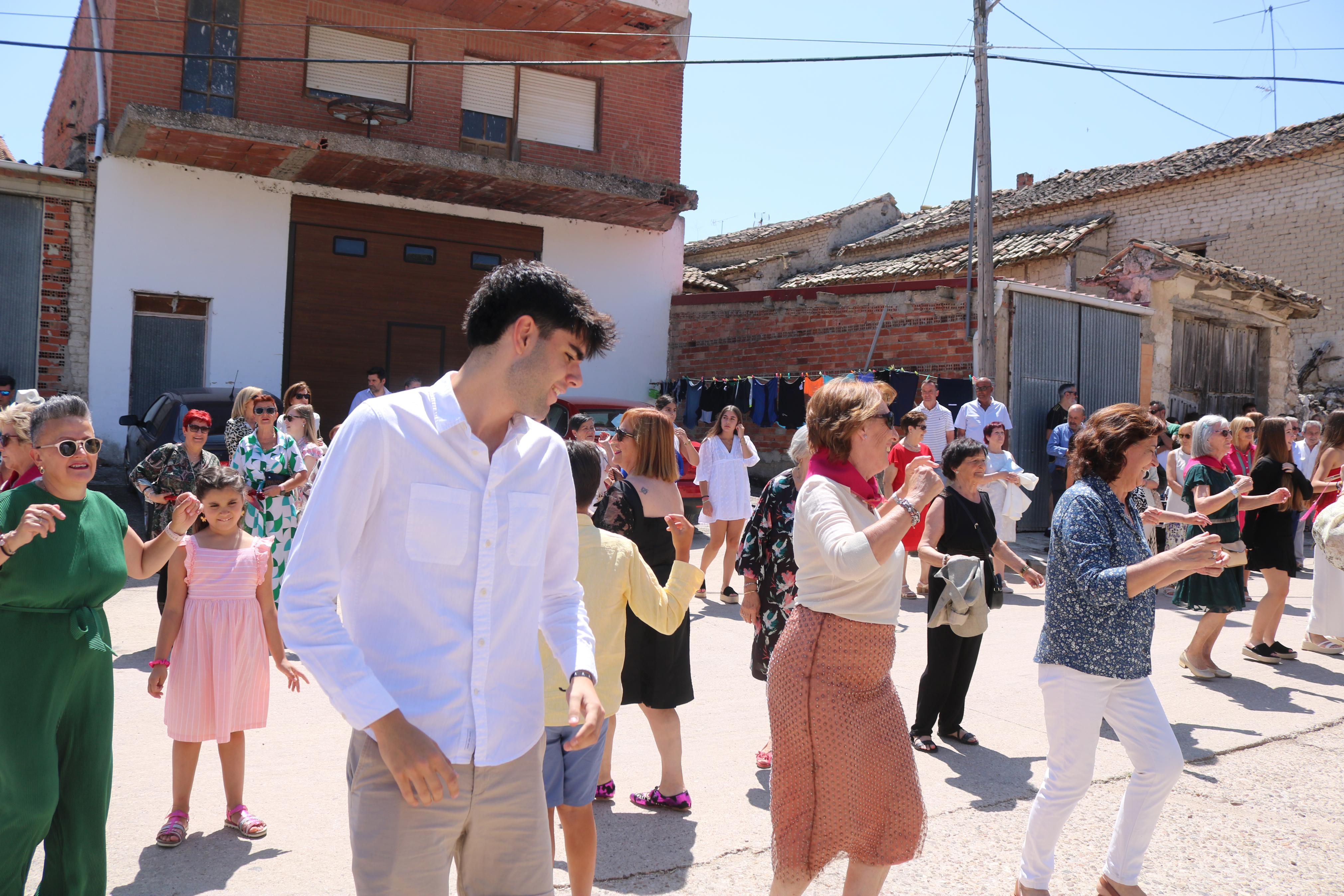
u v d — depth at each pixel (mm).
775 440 15516
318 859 3871
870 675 3123
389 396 2070
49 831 3188
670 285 17328
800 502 3258
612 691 3639
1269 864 4168
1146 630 3650
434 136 15047
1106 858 4016
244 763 4273
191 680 3996
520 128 15820
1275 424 7656
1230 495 6152
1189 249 21453
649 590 3799
